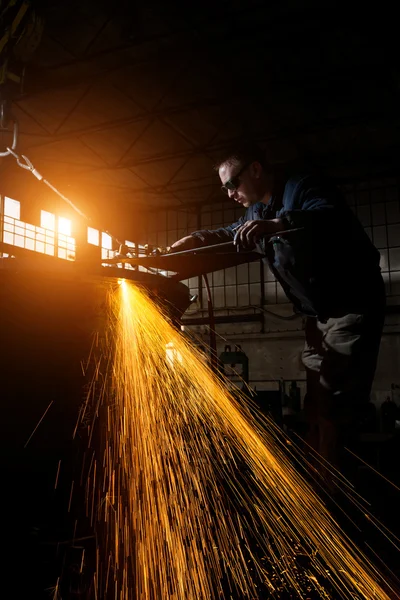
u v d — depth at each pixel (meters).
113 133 9.72
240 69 8.01
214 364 2.50
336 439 2.25
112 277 1.99
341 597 1.74
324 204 2.07
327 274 2.14
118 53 7.60
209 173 11.45
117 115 9.23
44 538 1.69
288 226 1.99
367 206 11.87
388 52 7.27
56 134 9.68
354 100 8.70
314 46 7.41
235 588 1.72
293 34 7.15
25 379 1.81
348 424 2.23
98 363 1.96
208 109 9.00
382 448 5.08
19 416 1.79
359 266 2.15
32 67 7.84
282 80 8.23
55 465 1.81
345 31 7.04
